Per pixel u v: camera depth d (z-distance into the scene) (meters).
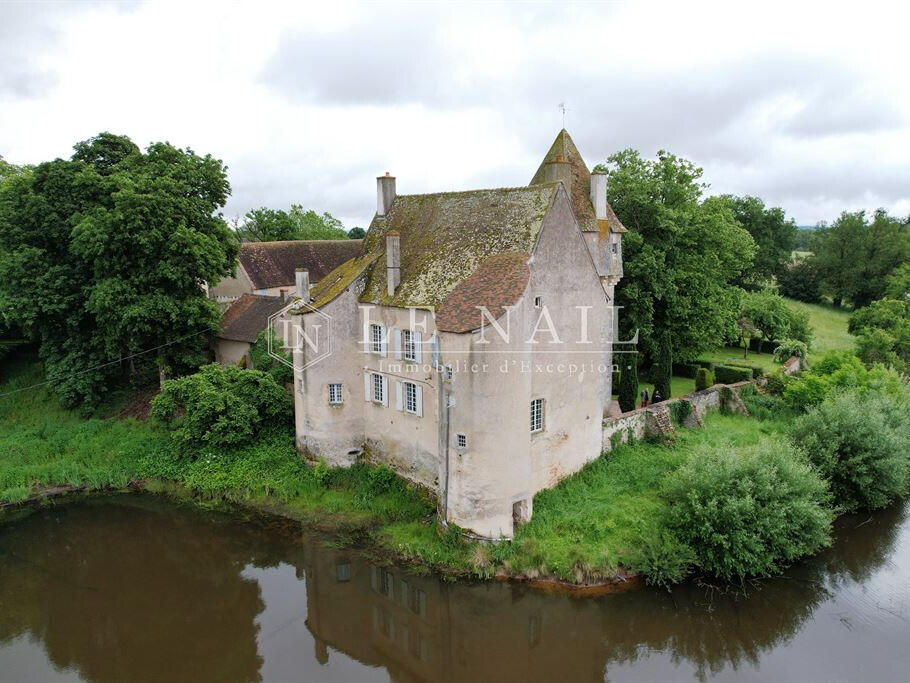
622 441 30.05
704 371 37.62
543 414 24.98
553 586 21.73
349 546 24.75
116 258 33.19
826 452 28.06
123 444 33.47
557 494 25.50
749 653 19.69
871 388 35.31
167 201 33.34
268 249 53.34
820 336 61.59
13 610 22.16
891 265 74.12
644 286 36.84
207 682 18.66
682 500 23.70
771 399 37.56
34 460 32.72
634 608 21.20
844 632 20.59
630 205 37.53
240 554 25.28
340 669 19.53
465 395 21.84
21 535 27.14
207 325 37.28
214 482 29.61
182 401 31.78
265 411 31.41
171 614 22.02
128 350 38.00
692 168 39.00
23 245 34.06
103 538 26.72
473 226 26.38
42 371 41.84
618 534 23.23
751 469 23.47
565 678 19.20
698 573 22.84
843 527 27.31
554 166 30.53
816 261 78.81
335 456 29.08
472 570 22.31
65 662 19.47
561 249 24.50
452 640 20.88
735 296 47.50
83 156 36.97
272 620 21.72
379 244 30.27
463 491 22.59
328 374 28.38
